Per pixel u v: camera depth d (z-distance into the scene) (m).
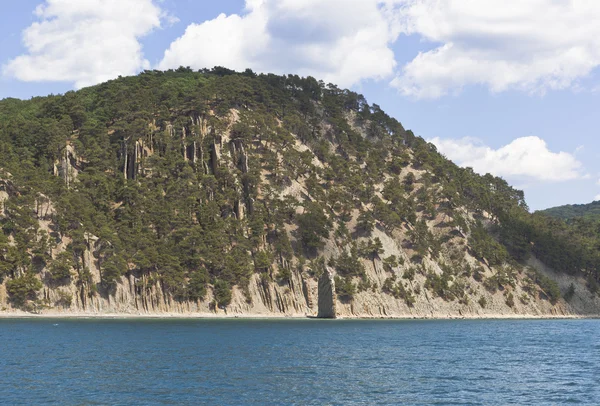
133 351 100.12
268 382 73.69
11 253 179.88
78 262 192.75
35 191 198.50
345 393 68.25
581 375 84.75
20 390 65.94
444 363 94.94
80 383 70.12
